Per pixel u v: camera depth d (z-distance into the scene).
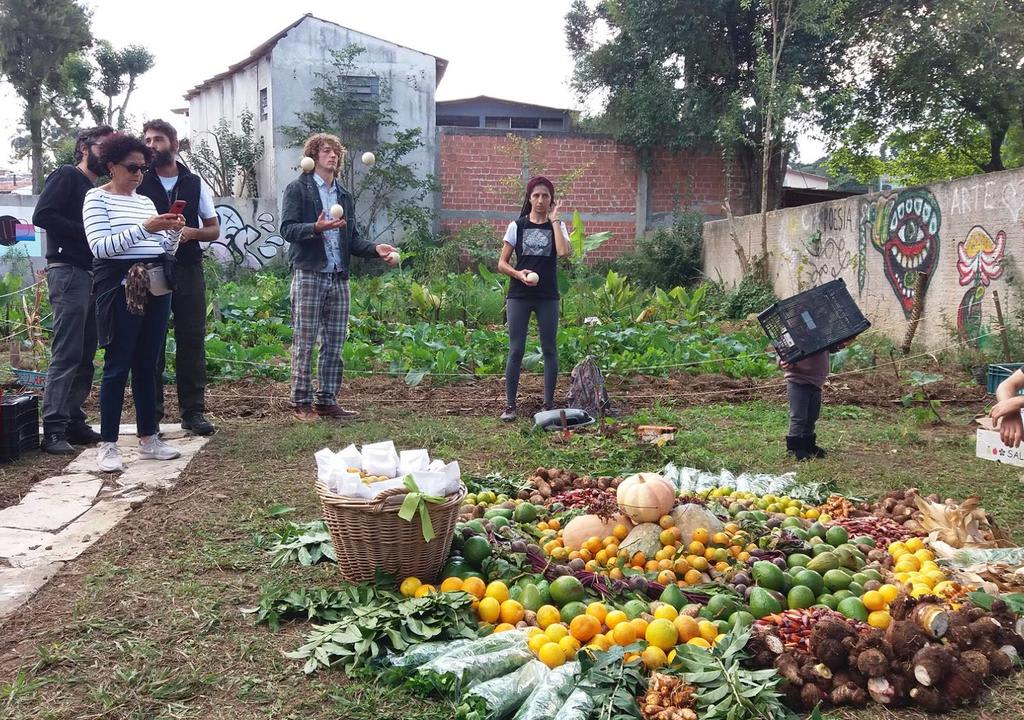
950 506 4.81
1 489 5.69
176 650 3.45
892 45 20.11
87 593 3.98
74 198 6.59
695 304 16.53
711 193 24.59
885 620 3.53
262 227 23.52
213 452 6.71
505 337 12.01
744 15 22.14
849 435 7.75
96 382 9.59
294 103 23.28
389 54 23.44
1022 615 3.59
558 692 3.00
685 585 3.93
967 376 10.62
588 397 8.20
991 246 11.65
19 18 28.92
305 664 3.33
